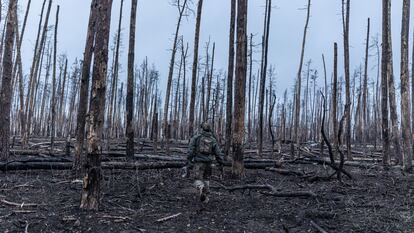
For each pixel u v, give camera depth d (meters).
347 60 17.06
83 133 10.54
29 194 8.38
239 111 11.05
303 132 43.53
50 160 11.41
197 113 45.12
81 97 10.51
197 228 6.79
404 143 13.54
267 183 10.78
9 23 11.05
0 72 23.02
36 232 6.19
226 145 13.84
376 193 9.73
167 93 18.73
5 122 11.14
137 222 6.87
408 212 7.90
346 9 17.03
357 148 28.12
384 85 14.71
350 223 7.22
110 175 10.24
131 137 12.83
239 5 11.06
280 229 6.93
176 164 11.49
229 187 9.73
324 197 9.08
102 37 7.14
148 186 9.48
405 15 13.73
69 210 7.18
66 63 35.88
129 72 13.12
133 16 13.30
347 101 16.98
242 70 11.02
